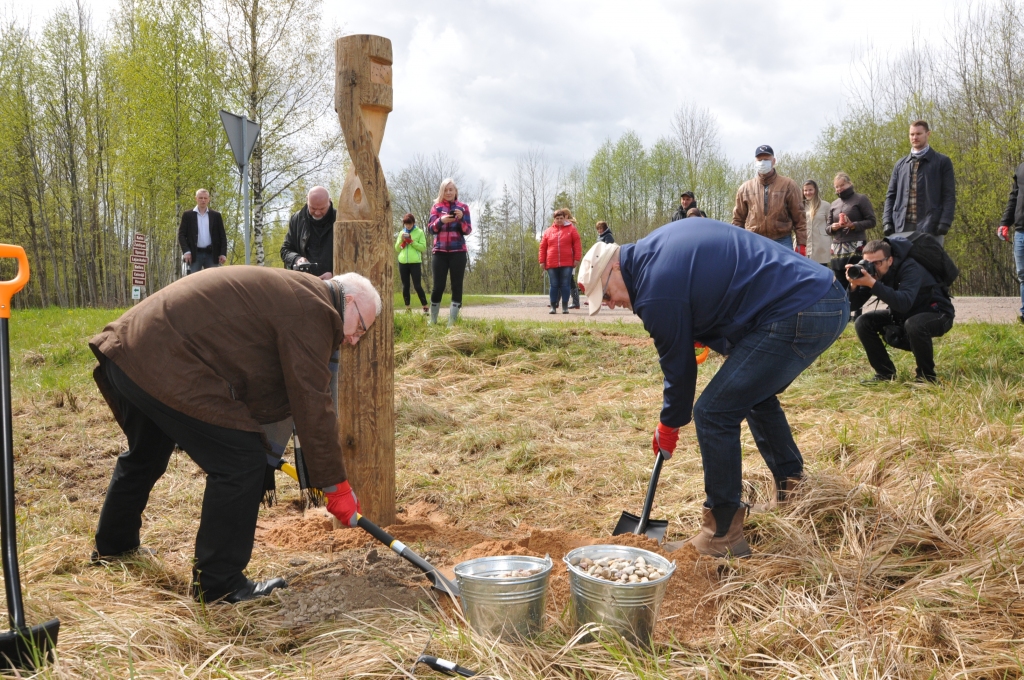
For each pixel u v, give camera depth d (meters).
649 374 7.79
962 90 27.06
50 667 2.08
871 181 29.34
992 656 2.17
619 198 48.59
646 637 2.34
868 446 4.39
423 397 7.01
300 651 2.43
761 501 3.92
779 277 3.04
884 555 2.96
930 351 6.20
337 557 3.25
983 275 29.52
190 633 2.45
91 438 5.50
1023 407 4.93
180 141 22.67
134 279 17.44
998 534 3.02
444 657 2.27
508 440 5.55
